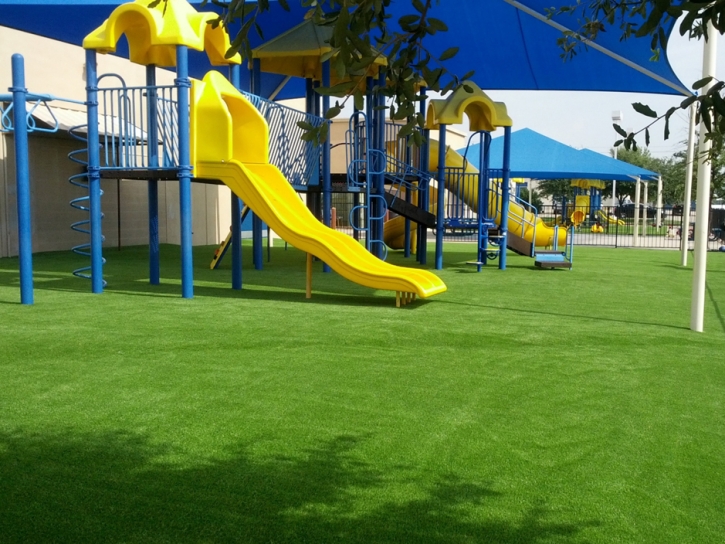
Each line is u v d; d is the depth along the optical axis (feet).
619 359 18.19
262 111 34.65
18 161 25.25
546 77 42.70
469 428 12.39
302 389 14.65
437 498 9.41
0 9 34.04
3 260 44.39
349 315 24.16
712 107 6.19
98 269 29.32
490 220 46.19
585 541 8.32
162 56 32.27
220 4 6.84
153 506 8.96
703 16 5.73
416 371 16.40
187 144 28.22
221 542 8.06
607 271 44.68
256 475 10.06
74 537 8.11
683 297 31.60
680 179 167.32
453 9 34.35
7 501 9.04
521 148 75.36
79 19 36.11
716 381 16.06
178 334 20.12
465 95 43.65
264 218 28.71
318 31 41.78
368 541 8.16
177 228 66.85
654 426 12.71
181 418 12.60
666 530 8.66
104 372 15.72
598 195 136.15
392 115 6.77
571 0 26.25
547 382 15.67
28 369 15.90
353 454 11.00
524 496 9.55
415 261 50.93
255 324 21.97
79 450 10.92
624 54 32.07
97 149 29.04
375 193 43.27
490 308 26.71
